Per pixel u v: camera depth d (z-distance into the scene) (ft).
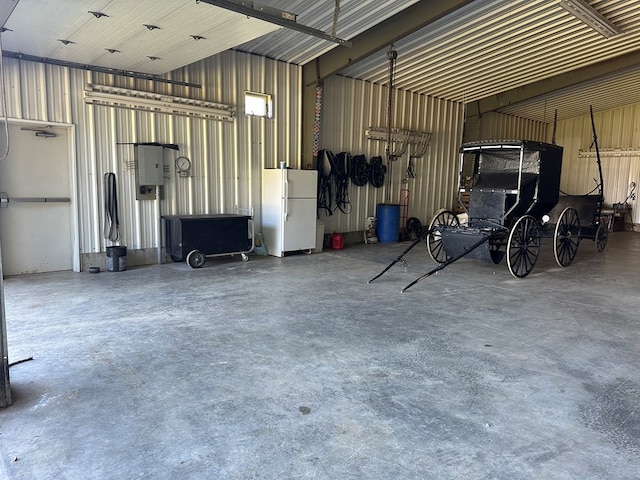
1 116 17.67
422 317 14.16
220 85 23.58
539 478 6.48
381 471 6.58
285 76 26.22
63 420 7.83
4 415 7.97
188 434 7.46
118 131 20.57
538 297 16.88
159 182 21.68
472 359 10.86
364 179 30.66
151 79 21.07
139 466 6.61
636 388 9.43
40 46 16.67
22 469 6.50
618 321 14.02
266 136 25.80
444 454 7.02
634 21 23.85
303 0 18.49
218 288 17.54
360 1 18.74
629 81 34.94
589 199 27.86
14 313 13.99
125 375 9.66
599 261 25.21
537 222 21.53
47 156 19.67
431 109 35.14
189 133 22.67
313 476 6.45
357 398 8.81
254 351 11.12
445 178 37.19
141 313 14.12
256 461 6.77
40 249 19.97
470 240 19.52
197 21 14.07
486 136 40.91
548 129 47.98
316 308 14.96
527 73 30.68
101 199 20.48
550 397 8.98
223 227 22.26
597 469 6.70
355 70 28.58
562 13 21.98
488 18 22.39
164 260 22.67
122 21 14.07
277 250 25.08
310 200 25.66
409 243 31.73
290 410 8.30
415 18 20.92
